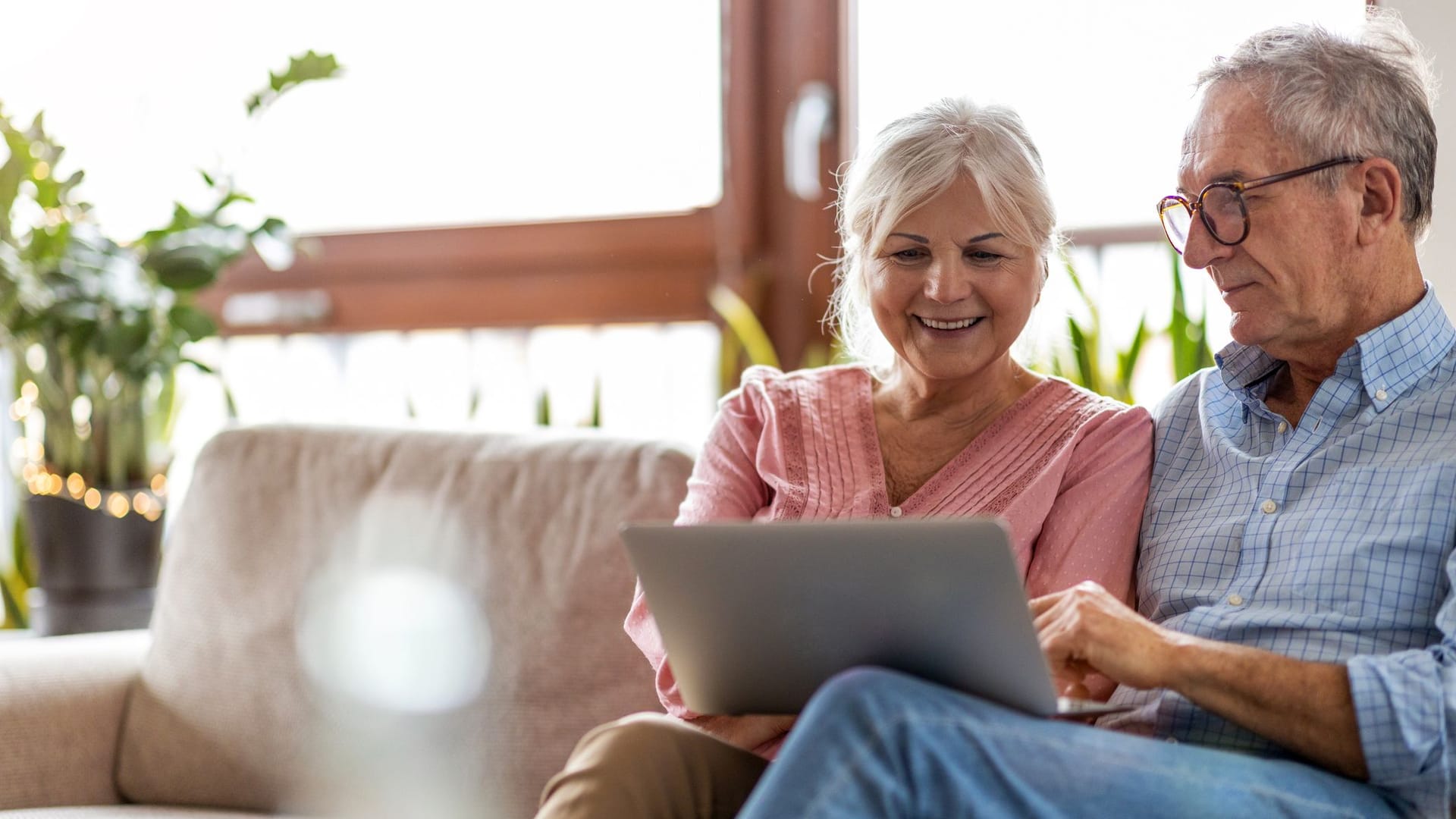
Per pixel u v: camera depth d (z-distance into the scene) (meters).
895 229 1.67
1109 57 2.65
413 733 1.97
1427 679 1.29
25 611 2.97
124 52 3.38
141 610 2.62
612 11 3.02
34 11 3.43
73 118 3.41
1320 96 1.52
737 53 2.88
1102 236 2.63
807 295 2.86
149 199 3.35
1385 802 1.35
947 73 2.77
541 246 3.06
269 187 3.30
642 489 1.93
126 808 2.04
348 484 2.12
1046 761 1.21
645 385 3.01
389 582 2.04
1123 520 1.65
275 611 2.10
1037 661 1.22
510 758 1.90
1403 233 1.56
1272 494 1.55
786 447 1.77
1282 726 1.32
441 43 3.16
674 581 1.33
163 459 2.71
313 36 3.25
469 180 3.15
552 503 1.98
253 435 2.23
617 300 3.01
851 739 1.17
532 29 3.09
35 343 2.65
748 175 2.89
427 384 3.19
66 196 2.75
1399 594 1.43
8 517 3.32
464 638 1.97
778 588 1.28
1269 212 1.53
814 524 1.23
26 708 2.04
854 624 1.28
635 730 1.39
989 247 1.65
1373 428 1.52
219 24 3.31
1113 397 2.28
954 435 1.74
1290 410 1.64
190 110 3.33
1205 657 1.33
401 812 1.96
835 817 1.15
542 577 1.95
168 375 2.69
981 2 2.73
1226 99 1.57
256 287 3.28
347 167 3.24
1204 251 1.56
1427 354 1.54
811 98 2.82
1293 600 1.48
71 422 2.59
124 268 2.62
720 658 1.37
